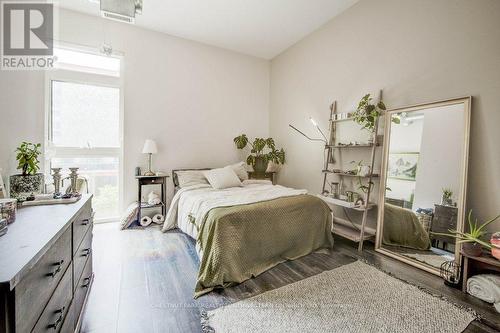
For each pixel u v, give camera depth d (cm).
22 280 70
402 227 246
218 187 336
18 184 175
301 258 242
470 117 199
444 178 215
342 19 320
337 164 336
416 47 240
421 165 233
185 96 390
